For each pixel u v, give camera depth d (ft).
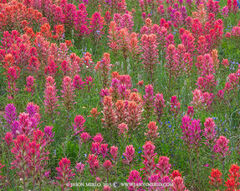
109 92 19.65
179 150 17.31
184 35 27.32
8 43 25.86
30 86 21.18
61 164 12.71
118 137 18.42
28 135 13.91
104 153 13.99
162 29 30.09
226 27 37.35
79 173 13.93
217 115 20.83
